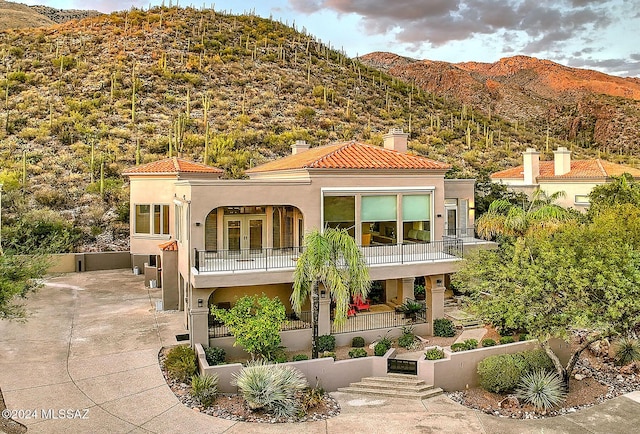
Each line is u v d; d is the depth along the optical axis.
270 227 23.47
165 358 18.09
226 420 14.25
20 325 21.55
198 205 19.56
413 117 76.69
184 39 83.94
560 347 19.08
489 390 17.11
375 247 22.55
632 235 18.22
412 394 16.66
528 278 16.31
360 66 97.38
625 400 16.45
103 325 21.89
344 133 62.16
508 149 68.88
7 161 45.56
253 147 54.88
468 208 29.75
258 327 16.92
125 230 40.31
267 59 83.38
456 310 25.05
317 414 15.07
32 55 70.38
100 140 52.16
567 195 37.94
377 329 21.02
